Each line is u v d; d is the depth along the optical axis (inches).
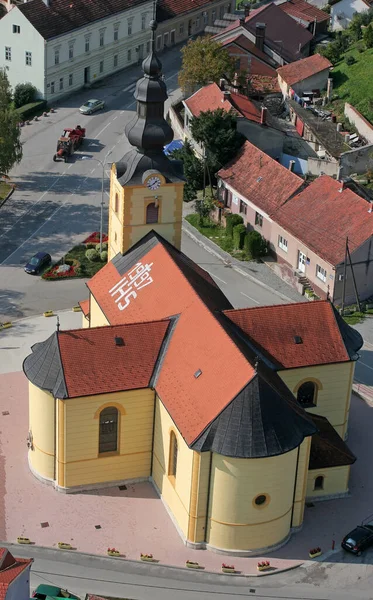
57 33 5836.6
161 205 3240.7
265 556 2714.1
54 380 2775.6
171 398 2736.2
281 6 6919.3
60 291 4072.3
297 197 4281.5
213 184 4840.1
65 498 2883.9
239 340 2864.2
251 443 2549.2
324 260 3941.9
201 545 2721.5
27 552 2694.4
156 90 3083.2
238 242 4419.3
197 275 3189.0
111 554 2691.9
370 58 6082.7
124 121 5807.1
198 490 2645.2
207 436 2576.3
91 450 2869.1
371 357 3654.0
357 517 2866.6
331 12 7007.9
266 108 5310.0
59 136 5565.9
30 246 4429.1
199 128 4670.3
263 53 6122.1
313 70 5905.5
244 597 2591.0
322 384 3043.8
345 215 4065.0
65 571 2645.2
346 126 5477.4
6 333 3745.1
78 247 4409.5
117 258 3307.1
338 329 3048.7
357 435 3223.4
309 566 2689.5
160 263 3122.5
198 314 2844.5
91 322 3366.1
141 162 3189.0
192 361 2760.8
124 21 6373.0
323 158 5113.2
